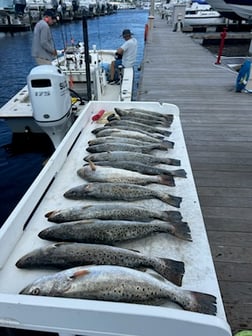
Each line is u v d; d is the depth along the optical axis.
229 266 1.87
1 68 12.98
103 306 0.80
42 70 3.45
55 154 1.87
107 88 5.90
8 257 1.23
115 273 1.10
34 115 3.62
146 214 1.48
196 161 3.16
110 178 1.77
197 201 1.61
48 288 1.04
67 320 0.82
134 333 0.81
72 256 1.21
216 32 14.98
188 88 5.91
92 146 2.16
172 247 1.30
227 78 6.70
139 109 2.89
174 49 10.50
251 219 2.30
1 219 3.62
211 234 2.15
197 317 0.77
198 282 1.12
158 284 1.09
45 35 4.98
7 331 1.43
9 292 1.08
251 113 4.55
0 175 4.53
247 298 1.66
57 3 11.80
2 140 5.61
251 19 5.04
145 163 1.98
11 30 25.23
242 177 2.88
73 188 1.64
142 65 8.10
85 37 4.11
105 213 1.48
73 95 4.96
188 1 31.05
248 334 1.28
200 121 4.23
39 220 1.46
